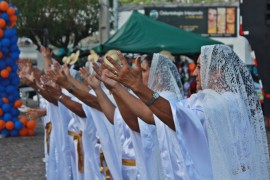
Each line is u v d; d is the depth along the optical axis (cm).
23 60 873
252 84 494
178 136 464
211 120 454
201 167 461
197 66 504
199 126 457
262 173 482
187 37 1991
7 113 1670
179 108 455
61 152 828
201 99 470
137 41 1977
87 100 672
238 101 470
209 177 461
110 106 640
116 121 627
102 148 665
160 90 566
